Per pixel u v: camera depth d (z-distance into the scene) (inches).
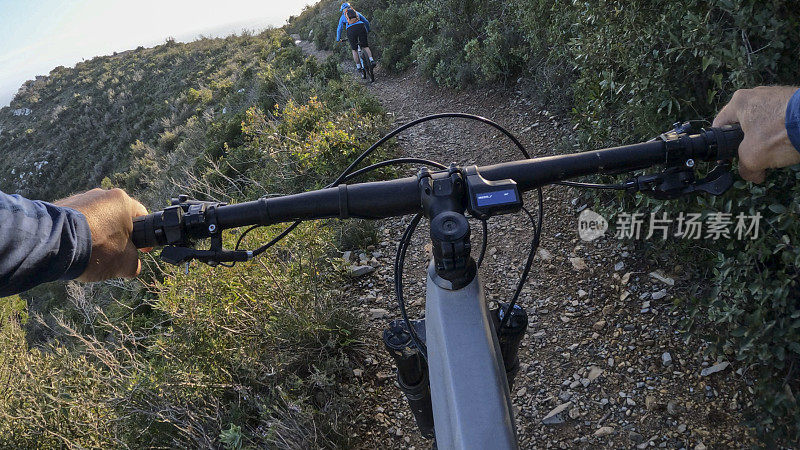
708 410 115.2
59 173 1801.2
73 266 42.1
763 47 104.7
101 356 170.1
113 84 1972.2
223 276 157.3
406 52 478.3
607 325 145.6
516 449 48.9
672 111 139.3
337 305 164.9
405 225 220.4
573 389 132.6
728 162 57.8
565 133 240.8
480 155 260.8
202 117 1040.8
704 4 124.0
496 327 71.8
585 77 182.7
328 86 438.3
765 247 104.6
